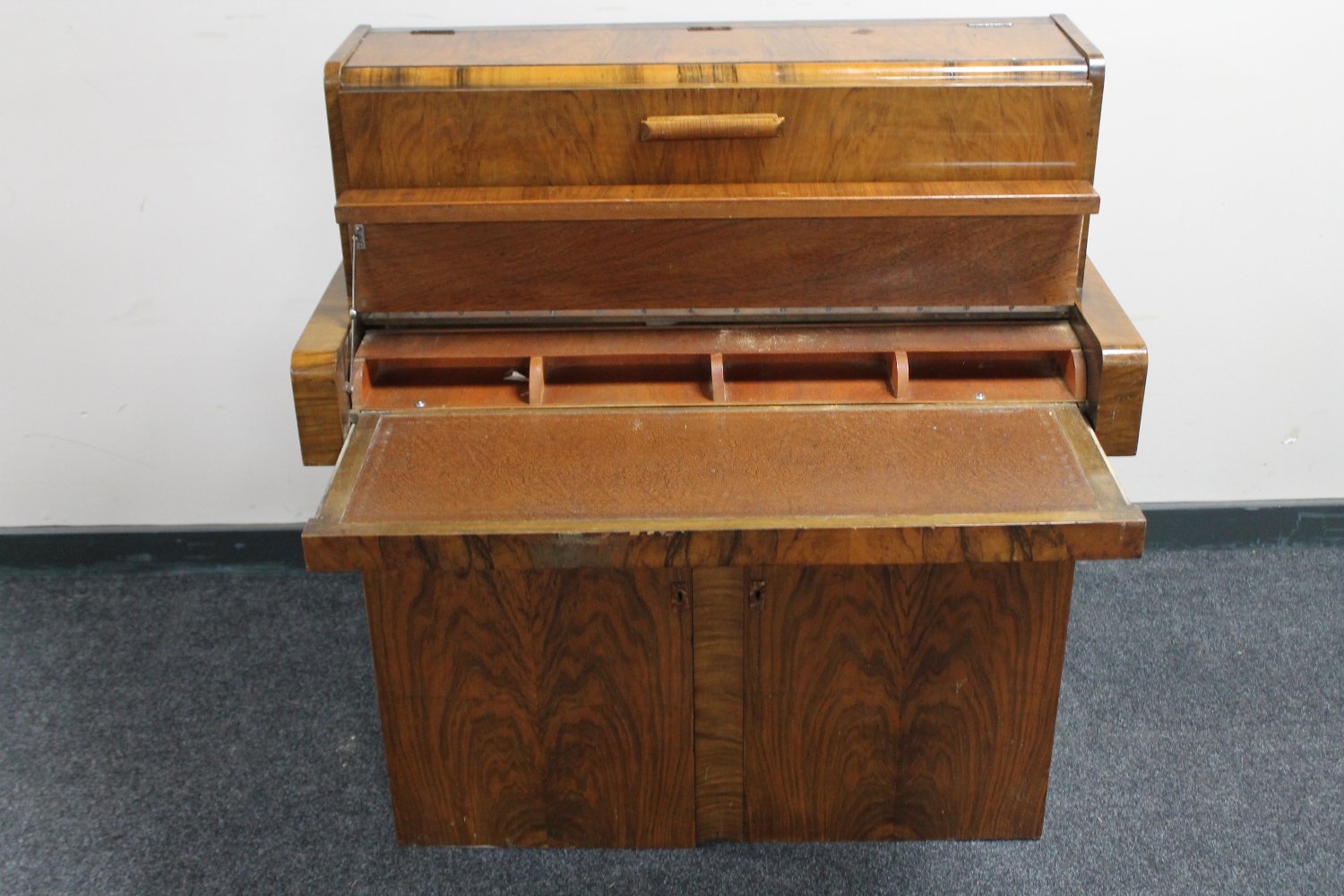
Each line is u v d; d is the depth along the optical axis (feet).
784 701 5.92
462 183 5.34
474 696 5.89
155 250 7.68
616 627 5.69
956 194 5.18
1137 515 4.67
